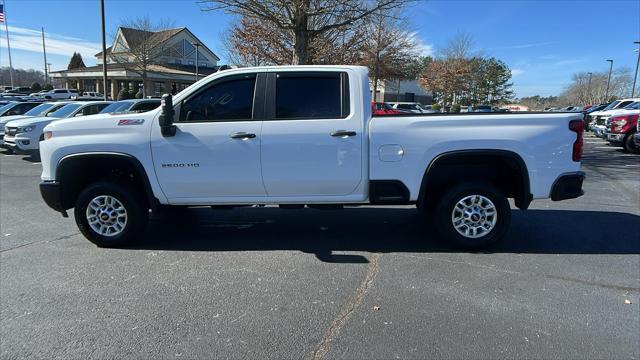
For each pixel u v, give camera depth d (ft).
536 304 12.16
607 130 51.96
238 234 18.90
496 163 16.53
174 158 16.02
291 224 20.35
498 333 10.68
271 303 12.34
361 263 15.31
